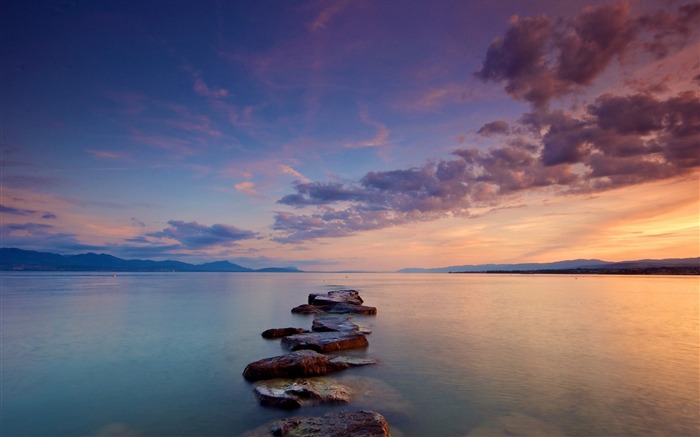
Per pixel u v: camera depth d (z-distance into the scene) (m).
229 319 32.38
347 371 16.09
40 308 40.31
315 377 14.95
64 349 21.09
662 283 104.31
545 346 20.97
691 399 13.07
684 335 24.14
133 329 27.19
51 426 11.64
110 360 18.73
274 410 12.31
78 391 14.45
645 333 24.84
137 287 82.12
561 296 57.09
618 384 14.59
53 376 16.25
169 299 51.69
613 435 10.56
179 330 26.72
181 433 11.02
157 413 12.37
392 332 25.38
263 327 28.11
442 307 41.44
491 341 22.36
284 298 53.88
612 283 105.88
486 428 11.02
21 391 14.50
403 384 14.56
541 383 14.71
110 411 12.62
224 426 11.40
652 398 13.18
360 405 12.50
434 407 12.41
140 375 16.27
